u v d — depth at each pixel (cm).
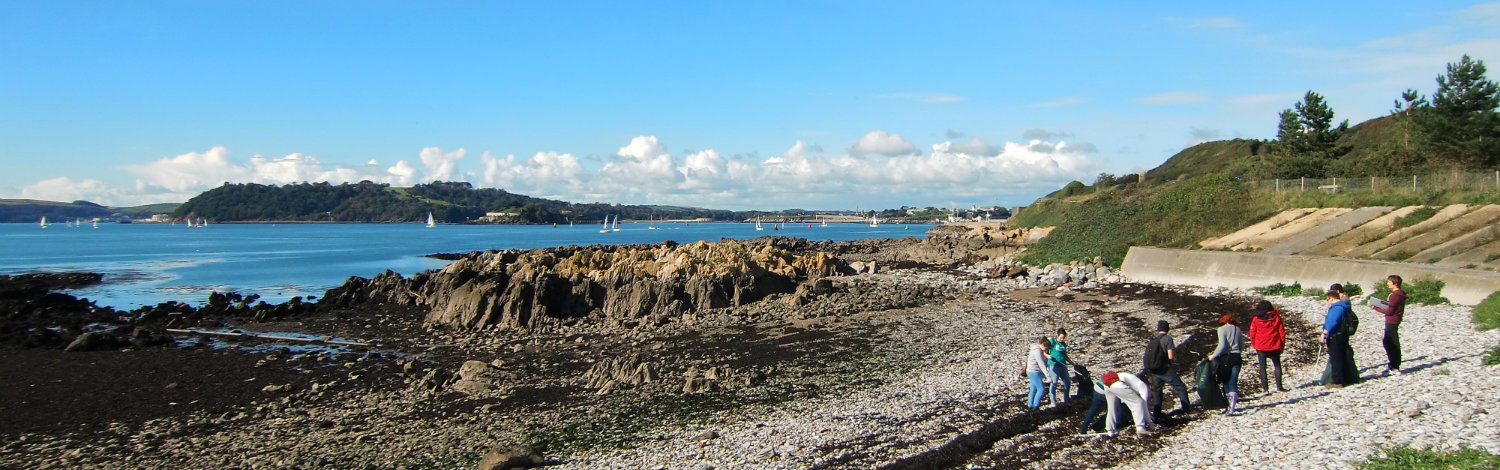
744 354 3381
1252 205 6850
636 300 4741
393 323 4609
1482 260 3838
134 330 4359
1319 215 6000
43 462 2212
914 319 4184
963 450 1836
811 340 3666
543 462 1997
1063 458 1720
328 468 2075
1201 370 1933
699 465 1888
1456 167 6894
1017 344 3359
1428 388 1805
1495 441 1365
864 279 6222
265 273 9038
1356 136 13238
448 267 6041
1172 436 1772
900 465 1777
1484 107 7350
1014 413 2169
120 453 2267
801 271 6378
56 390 3000
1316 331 3159
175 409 2719
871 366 3012
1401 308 2066
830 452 1930
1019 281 5869
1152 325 3688
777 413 2353
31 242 18488
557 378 2983
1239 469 1486
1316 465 1433
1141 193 9294
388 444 2245
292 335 4231
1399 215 5291
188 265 10406
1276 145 10456
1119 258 6419
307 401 2772
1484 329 2556
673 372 3020
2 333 4162
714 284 4931
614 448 2092
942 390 2522
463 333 4272
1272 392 2036
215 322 4678
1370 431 1559
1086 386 2238
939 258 8762
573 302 4762
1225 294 4525
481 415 2492
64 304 5616
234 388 3000
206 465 2139
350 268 9931
